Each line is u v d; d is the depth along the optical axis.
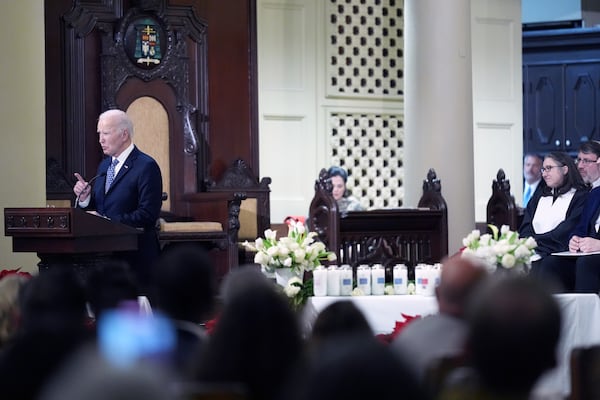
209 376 4.09
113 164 10.35
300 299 9.58
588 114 20.36
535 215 12.72
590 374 4.84
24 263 11.70
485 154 19.25
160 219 14.18
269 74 17.72
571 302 9.63
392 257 11.53
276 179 17.70
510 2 19.52
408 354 4.73
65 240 8.70
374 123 18.52
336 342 2.88
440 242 11.73
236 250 14.36
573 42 20.28
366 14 18.44
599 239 12.08
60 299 5.00
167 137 15.45
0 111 11.91
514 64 19.53
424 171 14.98
